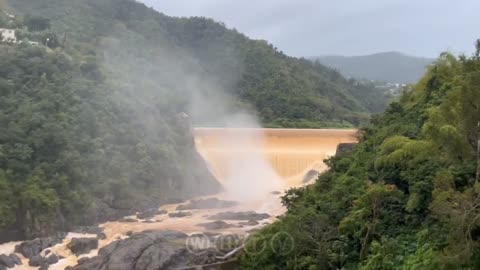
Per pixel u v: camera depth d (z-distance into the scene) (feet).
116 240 179.63
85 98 262.26
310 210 119.14
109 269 152.05
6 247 186.09
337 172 155.22
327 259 104.12
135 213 229.66
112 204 231.50
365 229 102.01
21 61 262.67
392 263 90.02
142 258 153.28
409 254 90.07
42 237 193.77
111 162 241.14
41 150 220.84
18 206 197.57
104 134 250.78
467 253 74.84
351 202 116.98
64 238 192.34
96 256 166.40
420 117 135.44
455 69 144.66
